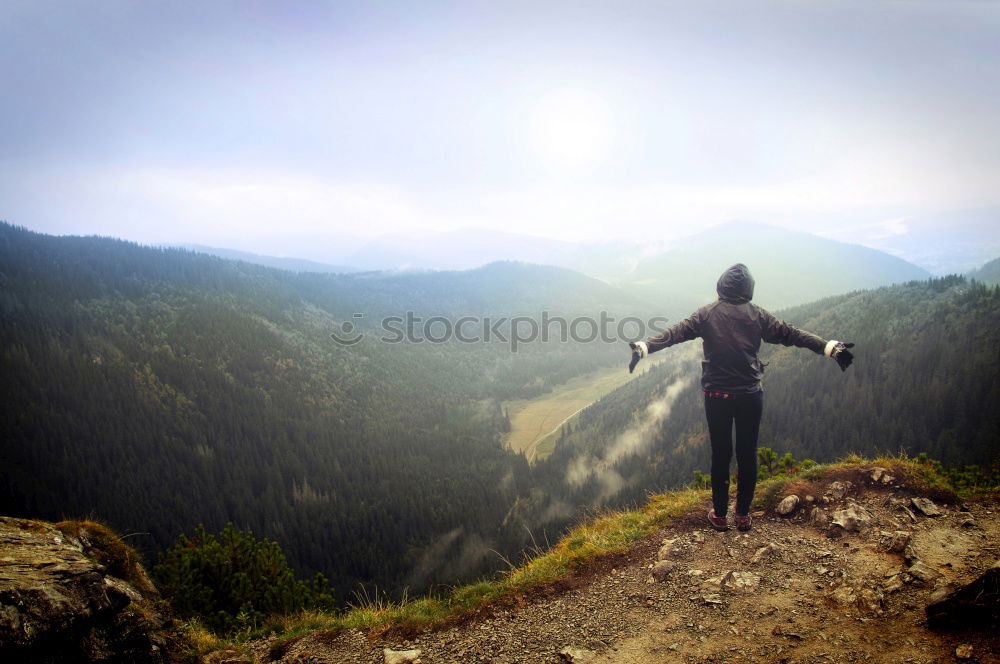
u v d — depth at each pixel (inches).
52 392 6309.1
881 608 165.0
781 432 4682.6
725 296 218.7
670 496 302.8
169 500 5142.7
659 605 188.1
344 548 4596.5
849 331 6117.1
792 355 5816.9
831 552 206.4
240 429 6702.8
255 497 5625.0
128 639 159.6
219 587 354.6
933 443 3966.5
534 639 181.6
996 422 3789.4
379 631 207.0
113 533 208.4
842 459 288.2
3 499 4680.1
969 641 139.2
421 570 4200.3
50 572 146.3
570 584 213.2
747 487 226.4
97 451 5610.2
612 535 249.8
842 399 4751.5
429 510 5098.4
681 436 5398.6
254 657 207.2
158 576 341.4
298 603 348.2
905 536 204.5
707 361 220.5
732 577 195.5
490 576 247.3
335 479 5949.8
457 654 181.2
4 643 124.1
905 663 137.6
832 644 152.2
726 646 159.5
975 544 196.9
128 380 6948.8
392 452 6978.4
